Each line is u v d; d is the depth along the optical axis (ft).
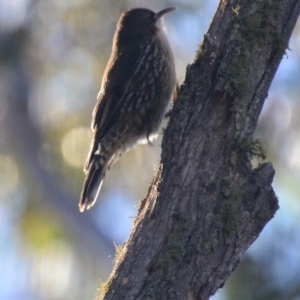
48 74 54.95
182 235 26.78
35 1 53.83
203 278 26.71
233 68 27.48
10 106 55.88
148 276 26.71
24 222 56.70
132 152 51.60
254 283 42.22
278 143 50.01
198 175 27.07
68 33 53.42
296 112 50.16
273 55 27.91
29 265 57.57
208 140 27.25
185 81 27.94
